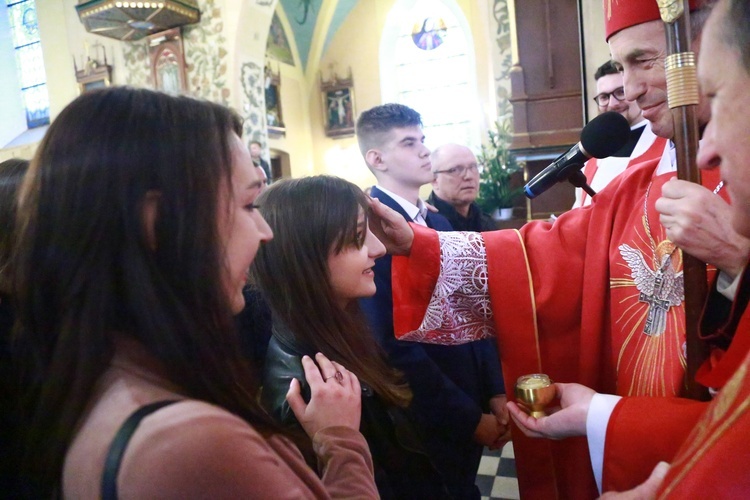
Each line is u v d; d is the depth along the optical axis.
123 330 0.55
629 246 1.14
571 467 1.22
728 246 0.81
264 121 7.50
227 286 0.60
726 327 0.84
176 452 0.45
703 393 0.90
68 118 0.56
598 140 1.24
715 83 0.56
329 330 1.05
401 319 1.35
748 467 0.42
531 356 1.27
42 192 0.55
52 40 8.57
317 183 1.11
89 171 0.53
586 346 1.18
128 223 0.53
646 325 1.08
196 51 7.12
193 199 0.56
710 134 0.63
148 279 0.53
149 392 0.52
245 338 1.31
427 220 2.06
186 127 0.57
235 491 0.46
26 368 0.64
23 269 0.56
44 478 0.55
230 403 0.58
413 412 1.40
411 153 1.98
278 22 10.74
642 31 1.02
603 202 1.25
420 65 11.15
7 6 9.62
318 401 0.83
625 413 0.93
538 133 6.27
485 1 8.41
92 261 0.53
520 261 1.29
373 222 1.33
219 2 6.92
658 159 1.21
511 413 1.08
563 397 1.05
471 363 1.76
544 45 6.27
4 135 9.91
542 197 5.39
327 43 11.51
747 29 0.52
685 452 0.50
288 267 1.05
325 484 0.73
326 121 11.62
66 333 0.53
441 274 1.31
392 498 1.04
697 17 0.88
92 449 0.48
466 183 2.98
